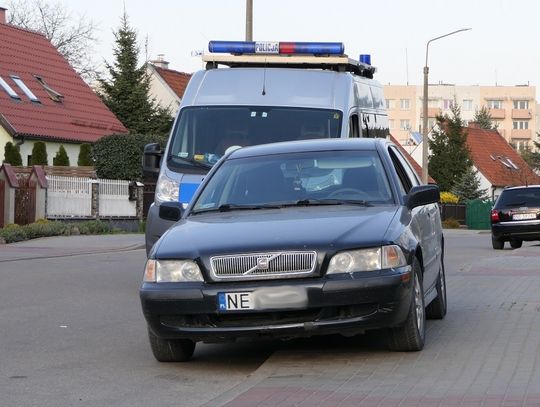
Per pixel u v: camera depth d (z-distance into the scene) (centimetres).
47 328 1959
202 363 1548
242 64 2681
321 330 1389
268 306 1384
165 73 11875
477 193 12431
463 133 13238
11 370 1523
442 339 1634
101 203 6291
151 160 2580
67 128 8038
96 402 1286
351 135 2545
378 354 1509
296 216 1512
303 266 1395
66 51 12506
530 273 2891
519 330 1711
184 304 1410
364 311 1398
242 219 1527
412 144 15100
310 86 2561
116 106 10119
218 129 2503
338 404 1176
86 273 3153
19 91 7944
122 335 1866
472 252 4447
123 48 10181
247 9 5034
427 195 1595
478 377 1312
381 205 1573
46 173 6200
